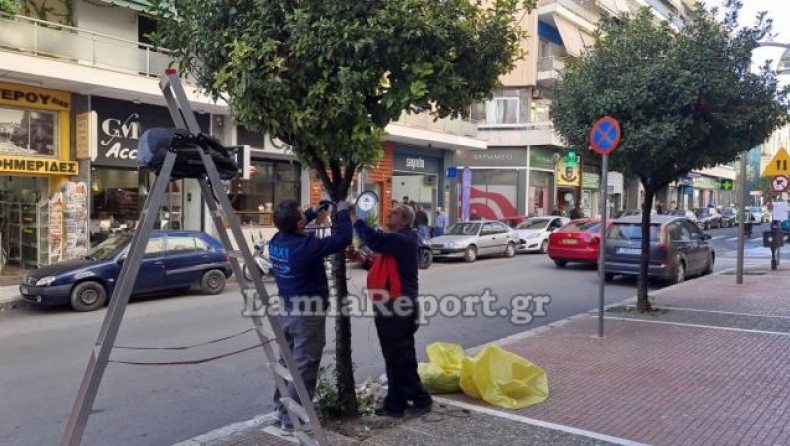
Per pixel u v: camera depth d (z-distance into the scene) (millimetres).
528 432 4742
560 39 35281
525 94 32969
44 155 15109
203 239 12844
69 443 3119
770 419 5086
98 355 3119
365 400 5262
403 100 4340
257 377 6695
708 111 8781
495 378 5473
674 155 8977
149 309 10969
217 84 4301
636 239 13969
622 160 9062
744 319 9430
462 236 20031
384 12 4172
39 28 13906
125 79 15172
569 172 36438
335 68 4285
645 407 5375
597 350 7465
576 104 9445
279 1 4312
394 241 4883
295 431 4145
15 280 13969
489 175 33844
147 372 6852
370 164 4574
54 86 14883
